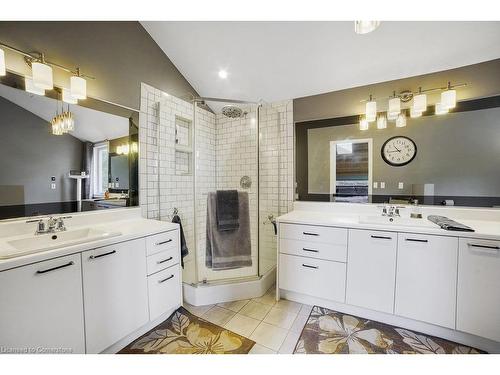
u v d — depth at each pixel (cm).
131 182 192
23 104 134
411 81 187
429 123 183
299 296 188
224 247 199
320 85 216
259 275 207
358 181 210
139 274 141
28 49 132
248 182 227
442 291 138
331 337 144
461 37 154
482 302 128
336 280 168
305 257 178
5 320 90
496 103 164
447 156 179
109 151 176
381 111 199
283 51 193
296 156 236
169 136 222
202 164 235
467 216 172
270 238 235
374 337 144
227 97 251
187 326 157
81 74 157
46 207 145
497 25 144
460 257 133
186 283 191
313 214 211
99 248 120
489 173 168
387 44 169
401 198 195
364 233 158
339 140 217
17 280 93
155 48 210
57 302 104
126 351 133
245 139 234
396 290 149
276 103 244
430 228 140
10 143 130
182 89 239
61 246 108
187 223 238
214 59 215
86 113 162
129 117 189
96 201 170
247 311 174
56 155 149
